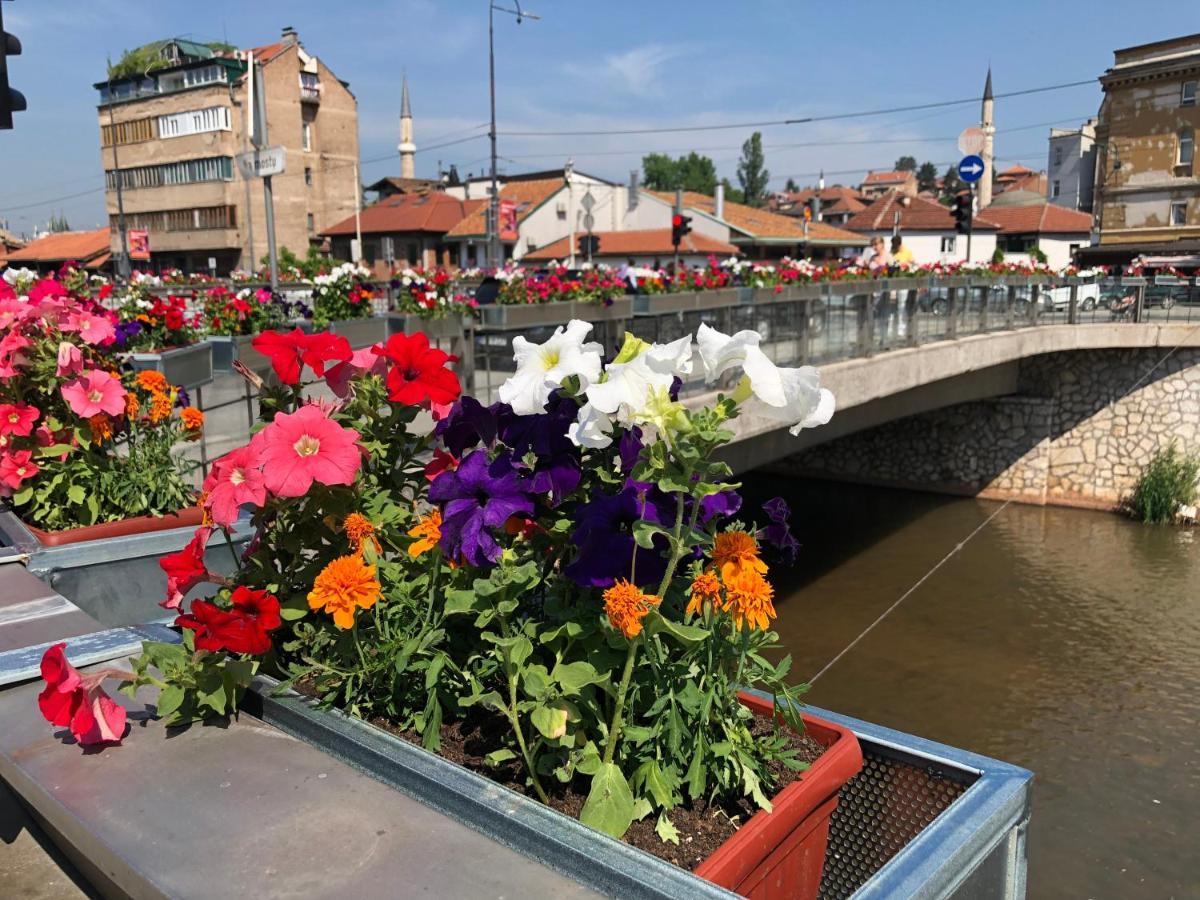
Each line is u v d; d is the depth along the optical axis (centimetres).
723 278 1344
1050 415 2314
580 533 144
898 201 6134
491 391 738
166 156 5644
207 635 148
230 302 860
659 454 133
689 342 133
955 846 123
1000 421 2362
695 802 145
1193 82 3828
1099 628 1503
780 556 168
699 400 671
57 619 214
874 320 1281
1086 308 2181
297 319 894
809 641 1467
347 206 6019
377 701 161
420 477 208
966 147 1945
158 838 119
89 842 122
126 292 1489
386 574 168
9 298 392
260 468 165
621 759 145
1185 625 1512
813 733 159
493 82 2831
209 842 118
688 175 11675
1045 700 1257
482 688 155
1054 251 5462
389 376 196
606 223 5359
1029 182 6500
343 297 920
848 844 162
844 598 1661
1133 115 4031
